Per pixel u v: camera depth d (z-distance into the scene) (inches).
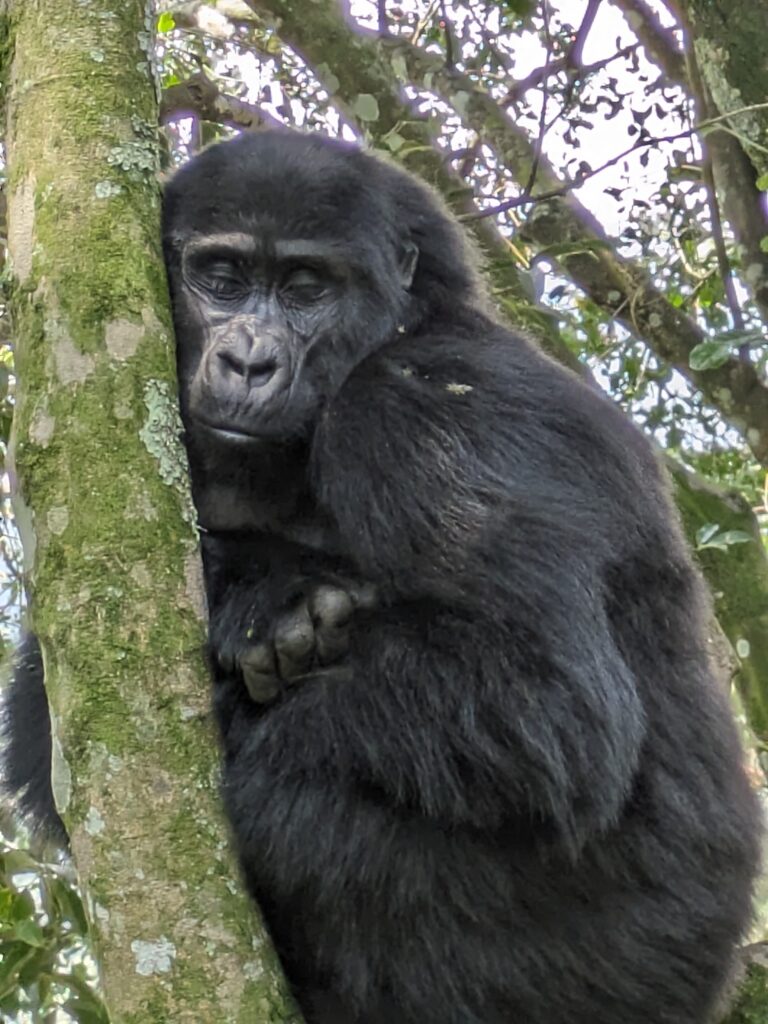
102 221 264.7
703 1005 309.1
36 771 339.6
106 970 231.0
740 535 465.4
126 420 251.1
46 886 370.0
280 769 280.5
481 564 282.2
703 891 309.1
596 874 293.4
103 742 235.6
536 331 508.7
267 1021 230.4
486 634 279.1
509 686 275.7
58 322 255.6
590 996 293.6
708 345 449.7
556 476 301.6
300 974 291.9
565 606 280.8
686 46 532.1
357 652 285.9
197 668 244.4
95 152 269.9
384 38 604.4
